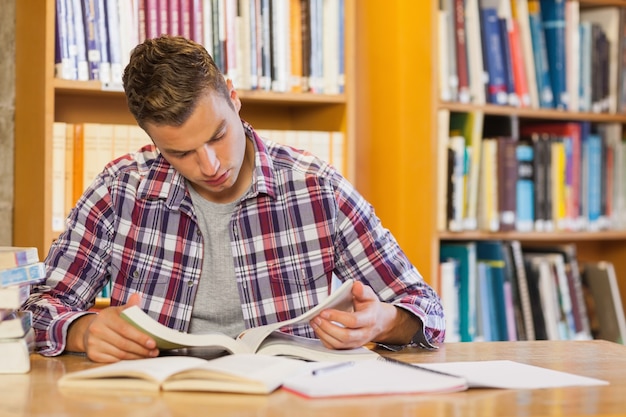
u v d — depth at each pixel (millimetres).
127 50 2725
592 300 3660
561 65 3457
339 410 1264
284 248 2051
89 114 2977
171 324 2023
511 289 3322
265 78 2906
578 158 3490
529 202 3385
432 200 3168
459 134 3271
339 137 3016
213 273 2053
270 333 1688
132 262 2045
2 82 3012
